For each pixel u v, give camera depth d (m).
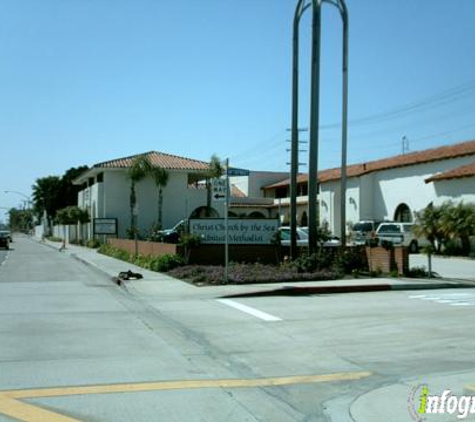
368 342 10.63
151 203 53.62
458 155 40.38
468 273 24.19
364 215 49.88
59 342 10.67
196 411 6.71
